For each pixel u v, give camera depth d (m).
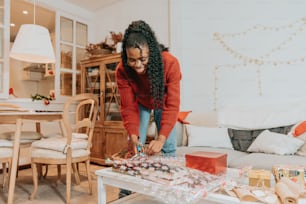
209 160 1.21
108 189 2.47
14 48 2.52
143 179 1.15
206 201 0.98
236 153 2.32
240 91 2.97
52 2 3.70
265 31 2.85
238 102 2.97
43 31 2.63
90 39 4.29
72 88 3.99
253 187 1.04
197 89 3.22
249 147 2.39
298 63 2.67
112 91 3.56
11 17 4.24
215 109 3.10
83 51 4.21
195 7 3.26
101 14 4.24
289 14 2.73
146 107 1.76
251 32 2.92
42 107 3.54
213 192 1.01
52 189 2.45
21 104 3.30
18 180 2.77
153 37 1.41
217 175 1.19
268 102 2.80
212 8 3.15
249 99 2.91
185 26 3.32
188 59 3.29
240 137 2.54
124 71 1.60
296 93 2.67
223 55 3.08
